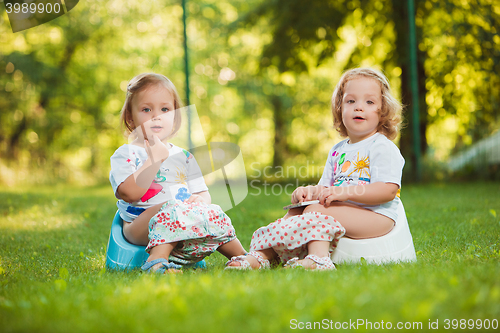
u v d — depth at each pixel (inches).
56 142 566.3
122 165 92.4
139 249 93.0
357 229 92.0
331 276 70.1
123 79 590.9
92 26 539.2
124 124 99.9
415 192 260.5
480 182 317.7
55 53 551.5
